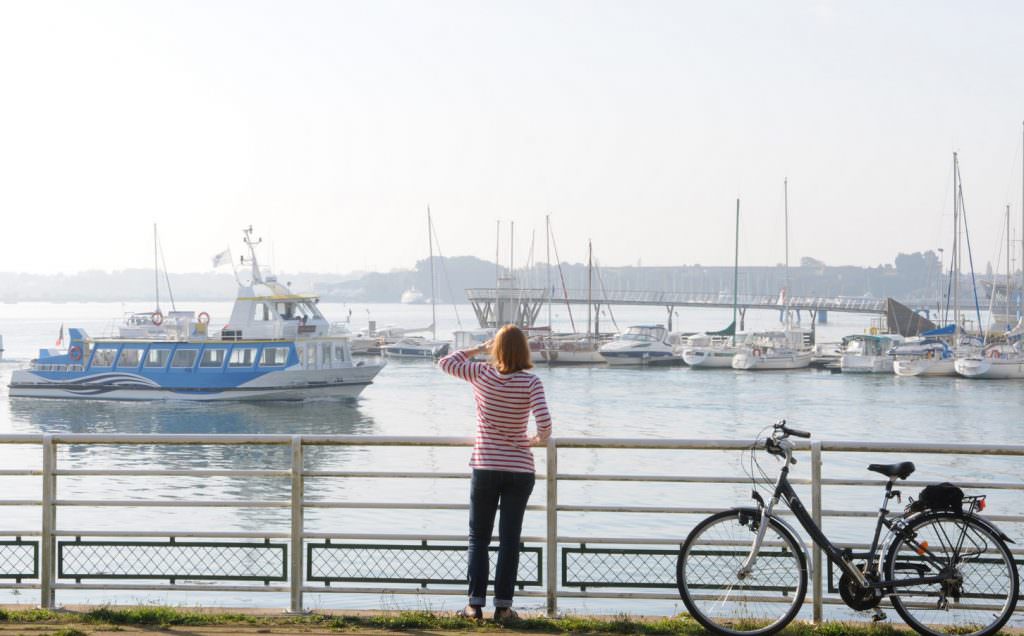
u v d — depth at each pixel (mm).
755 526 7672
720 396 66875
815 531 7598
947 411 58656
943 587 7434
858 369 87312
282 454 37875
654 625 7895
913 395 67938
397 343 109188
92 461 36656
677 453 37688
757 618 7688
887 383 77750
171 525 24719
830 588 7895
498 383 7770
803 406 60969
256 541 21875
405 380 80000
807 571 7578
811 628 7785
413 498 28906
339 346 62375
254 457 37219
